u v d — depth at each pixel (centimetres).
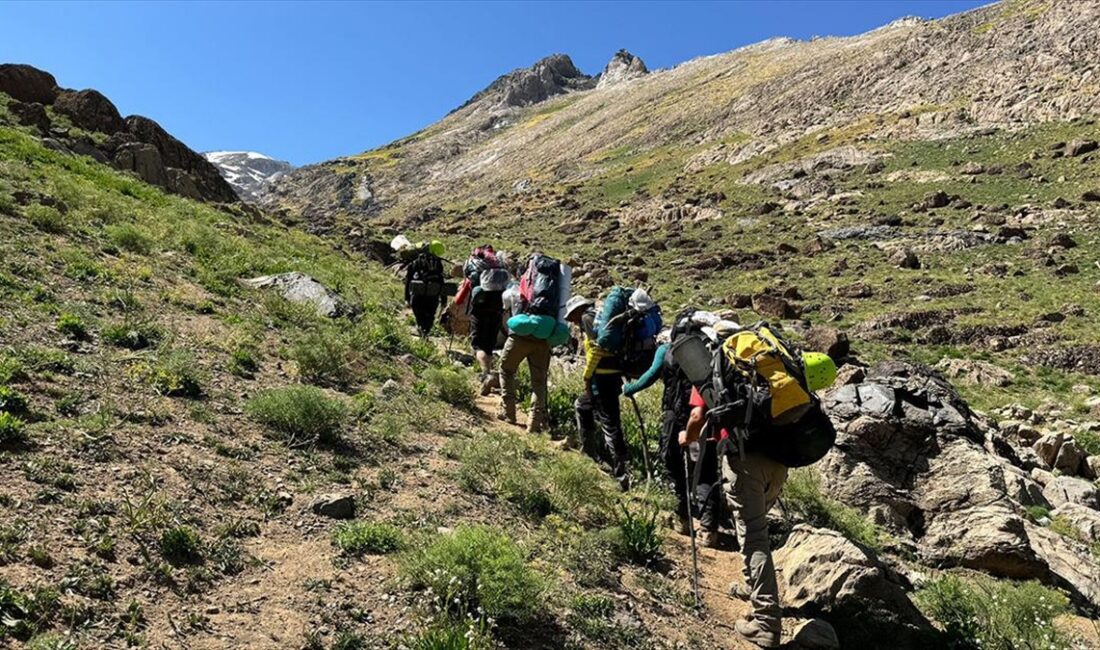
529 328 780
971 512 689
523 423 831
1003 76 9294
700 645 439
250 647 340
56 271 862
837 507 684
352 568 421
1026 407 2497
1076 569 684
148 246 1123
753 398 443
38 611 322
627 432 805
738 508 475
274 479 503
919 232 5772
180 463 486
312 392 609
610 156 14412
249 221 2712
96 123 3020
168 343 708
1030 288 4191
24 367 557
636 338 669
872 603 502
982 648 489
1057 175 6425
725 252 5947
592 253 6512
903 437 753
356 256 2755
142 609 345
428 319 1180
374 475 551
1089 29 9081
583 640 407
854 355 3161
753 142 10669
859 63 12788
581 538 524
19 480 413
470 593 400
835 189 7706
